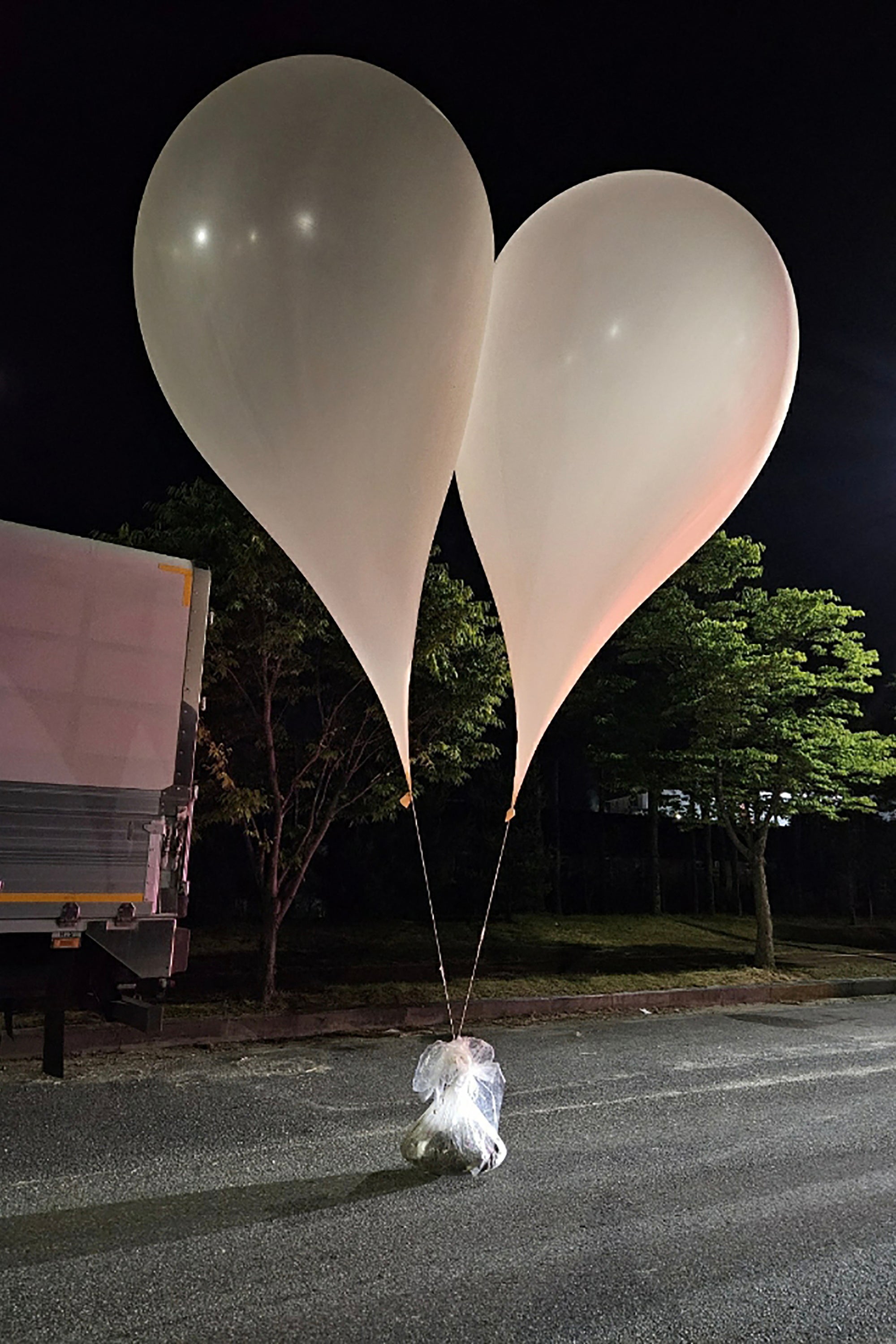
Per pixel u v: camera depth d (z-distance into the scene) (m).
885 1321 3.39
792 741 14.52
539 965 14.02
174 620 6.89
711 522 4.40
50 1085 6.68
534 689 4.38
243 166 3.38
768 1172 5.10
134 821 6.54
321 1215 4.30
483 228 3.67
